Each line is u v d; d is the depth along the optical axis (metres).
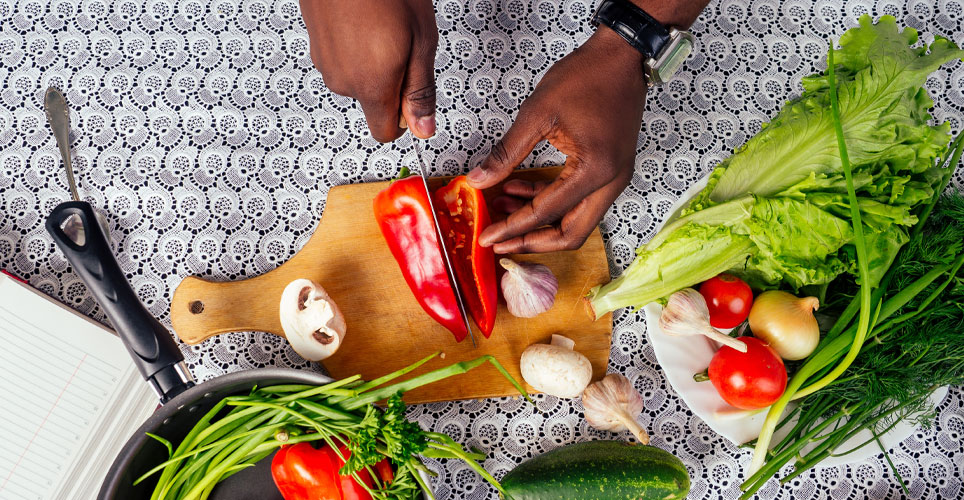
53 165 1.08
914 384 0.96
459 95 1.14
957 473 1.03
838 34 1.17
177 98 1.11
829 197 0.93
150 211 1.08
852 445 0.99
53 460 0.96
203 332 1.03
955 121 1.14
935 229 0.99
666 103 1.15
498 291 1.07
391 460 0.89
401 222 0.98
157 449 0.89
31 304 0.98
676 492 0.93
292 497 0.87
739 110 1.15
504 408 1.05
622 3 0.84
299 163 1.11
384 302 1.05
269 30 1.14
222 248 1.08
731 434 1.00
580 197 0.89
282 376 0.83
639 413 1.03
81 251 0.87
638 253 1.00
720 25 1.17
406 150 1.12
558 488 0.92
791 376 1.02
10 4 1.12
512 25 1.15
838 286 1.03
